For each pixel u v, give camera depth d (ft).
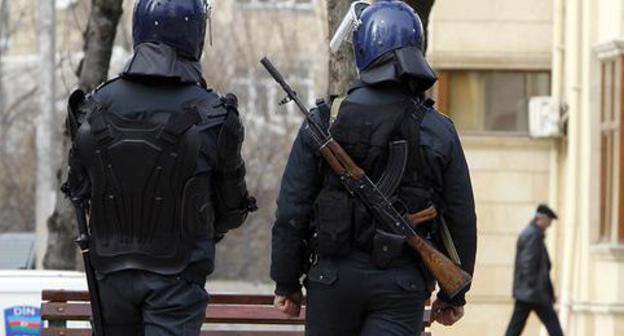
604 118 124.77
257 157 263.49
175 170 41.63
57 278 66.90
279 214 42.22
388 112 41.73
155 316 41.88
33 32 296.30
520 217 130.62
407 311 41.91
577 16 127.85
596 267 124.36
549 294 114.73
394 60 41.91
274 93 271.08
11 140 279.90
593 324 124.16
